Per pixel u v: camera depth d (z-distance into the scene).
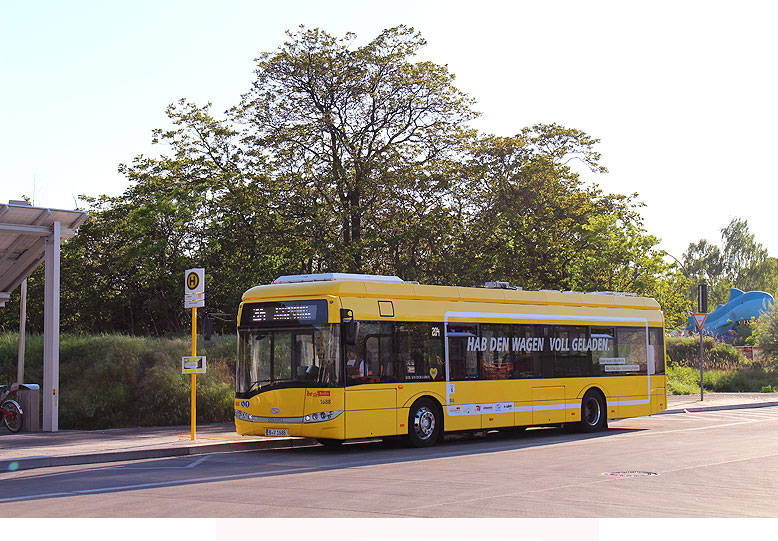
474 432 21.78
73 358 25.34
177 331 40.88
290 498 10.39
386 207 36.66
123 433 20.67
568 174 42.03
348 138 36.16
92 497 10.76
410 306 17.84
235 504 9.95
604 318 22.12
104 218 41.38
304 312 16.78
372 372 16.92
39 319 42.62
